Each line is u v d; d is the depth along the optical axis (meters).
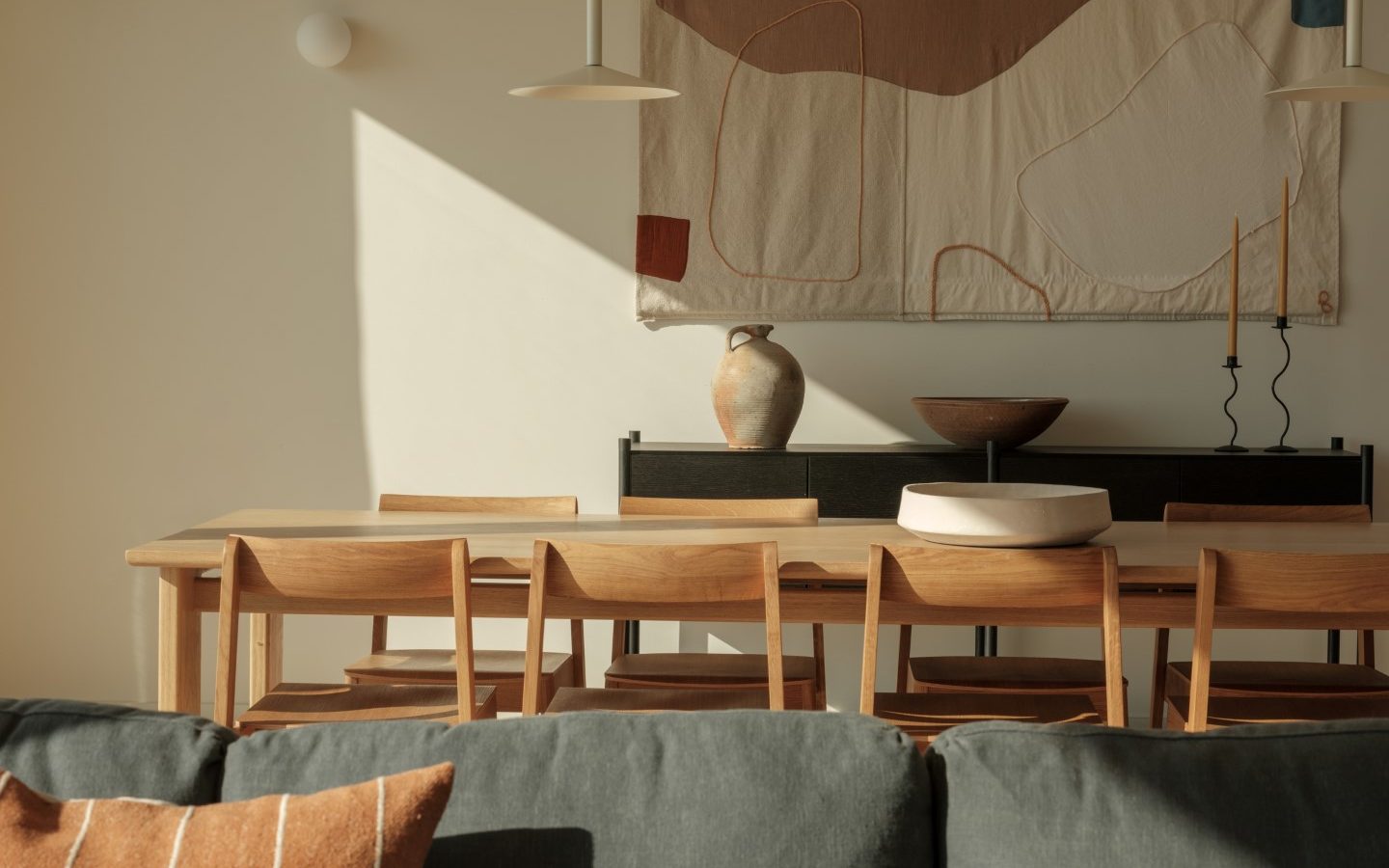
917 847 1.40
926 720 2.63
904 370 4.12
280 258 4.18
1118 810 1.37
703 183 4.08
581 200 4.14
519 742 1.44
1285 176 3.99
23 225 4.18
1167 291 4.03
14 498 4.23
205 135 4.16
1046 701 2.76
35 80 4.15
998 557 2.36
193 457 4.22
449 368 4.20
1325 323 4.02
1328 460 3.69
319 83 4.14
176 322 4.20
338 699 2.72
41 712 1.48
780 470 3.77
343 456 4.21
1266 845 1.35
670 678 2.94
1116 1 4.00
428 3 4.12
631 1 4.11
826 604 2.60
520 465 4.20
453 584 2.43
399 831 1.25
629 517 3.16
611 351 4.16
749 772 1.41
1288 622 2.61
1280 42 3.97
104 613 4.24
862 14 4.04
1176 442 4.07
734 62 4.06
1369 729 1.44
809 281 4.09
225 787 1.43
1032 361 4.09
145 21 4.14
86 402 4.21
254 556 2.44
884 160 4.06
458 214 4.16
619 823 1.38
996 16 4.03
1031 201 4.04
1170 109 4.00
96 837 1.24
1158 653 3.13
